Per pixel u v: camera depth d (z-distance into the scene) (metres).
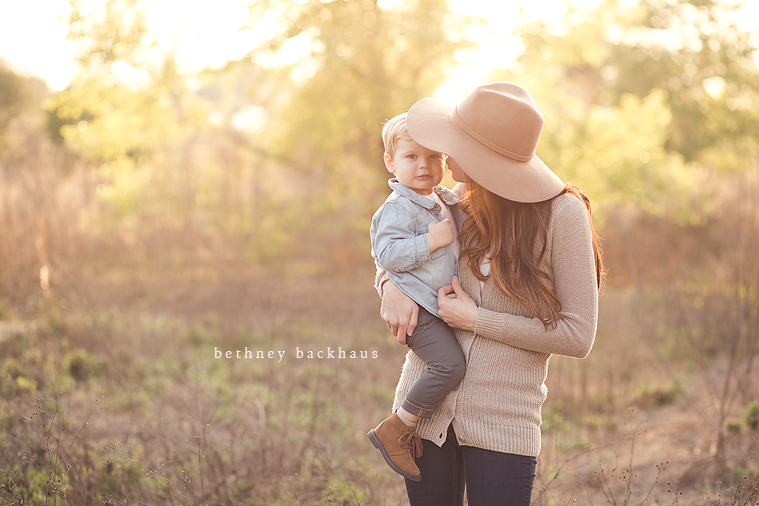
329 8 10.94
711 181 12.52
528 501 1.87
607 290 10.43
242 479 3.34
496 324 1.84
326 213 13.07
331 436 4.09
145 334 6.66
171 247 11.98
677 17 18.22
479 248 1.90
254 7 10.94
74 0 10.66
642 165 12.16
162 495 3.15
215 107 13.13
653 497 3.50
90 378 5.22
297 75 11.94
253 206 12.77
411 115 2.01
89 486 3.06
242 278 9.80
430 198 2.10
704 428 4.66
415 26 10.72
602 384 5.54
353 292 9.65
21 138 9.73
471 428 1.87
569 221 1.83
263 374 5.70
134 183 12.09
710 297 7.34
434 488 1.99
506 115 1.84
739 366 5.91
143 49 10.93
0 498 2.77
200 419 3.65
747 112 17.09
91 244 10.80
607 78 20.31
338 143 12.46
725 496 3.37
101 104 11.50
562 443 4.02
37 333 5.98
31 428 3.32
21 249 7.77
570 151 12.05
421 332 1.96
